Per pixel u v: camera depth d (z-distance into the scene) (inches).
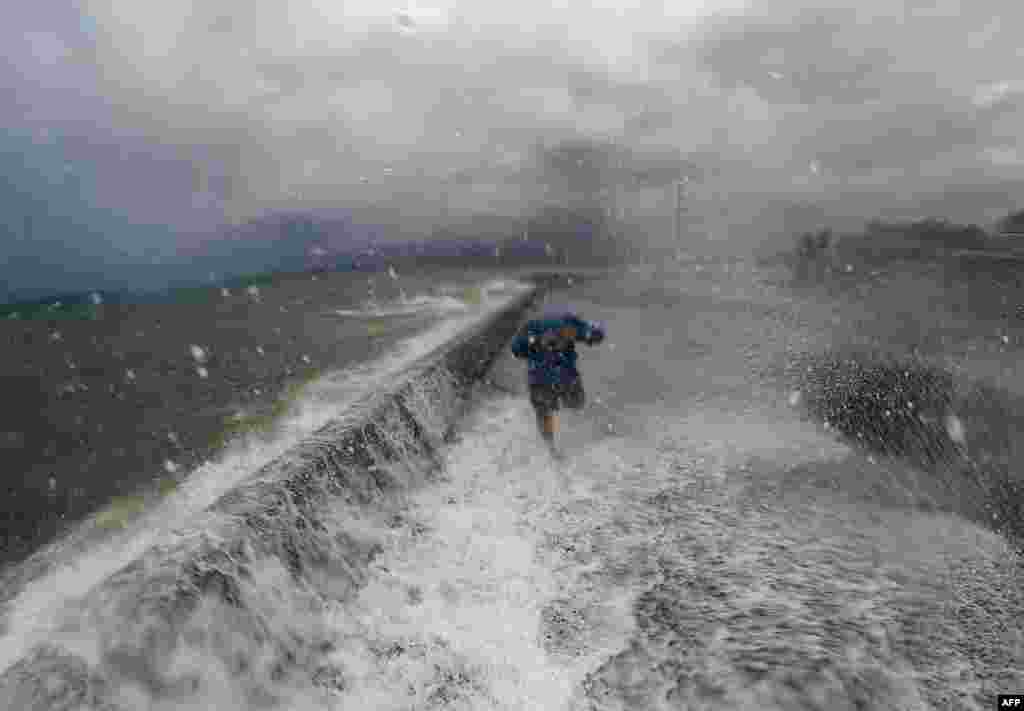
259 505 91.6
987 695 66.6
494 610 96.4
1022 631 79.4
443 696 76.9
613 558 110.8
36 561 109.0
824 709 64.0
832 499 131.5
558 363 188.4
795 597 89.4
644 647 81.9
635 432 189.2
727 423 190.4
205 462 159.3
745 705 65.4
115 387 249.1
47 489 140.9
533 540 121.7
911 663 72.1
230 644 71.6
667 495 138.1
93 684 59.1
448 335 393.1
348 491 114.6
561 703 74.3
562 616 93.6
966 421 173.5
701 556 107.0
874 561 101.7
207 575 74.7
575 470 160.9
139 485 144.4
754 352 281.9
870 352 260.2
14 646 82.7
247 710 68.6
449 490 146.9
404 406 158.1
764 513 124.3
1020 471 142.1
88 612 64.8
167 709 62.1
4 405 217.9
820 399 205.3
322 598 91.0
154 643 64.3
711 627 82.9
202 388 247.3
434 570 108.9
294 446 117.2
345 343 377.4
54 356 333.7
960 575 96.9
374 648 85.8
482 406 228.8
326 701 75.4
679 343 327.9
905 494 133.3
